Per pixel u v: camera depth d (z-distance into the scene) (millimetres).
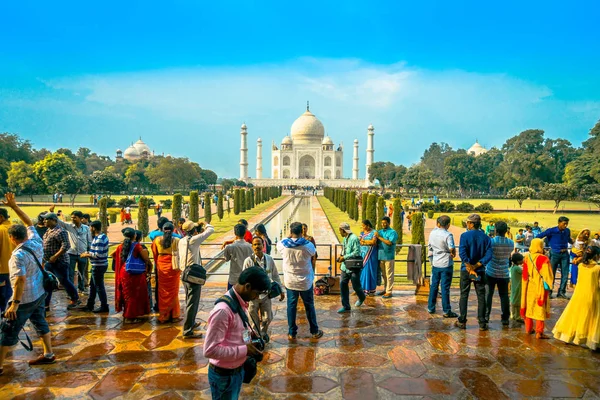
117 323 7891
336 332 7492
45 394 5305
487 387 5547
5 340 5754
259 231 8219
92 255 8398
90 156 118250
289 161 120812
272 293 4293
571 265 11109
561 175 86125
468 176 82812
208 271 15695
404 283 12031
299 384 5598
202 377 5762
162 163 78938
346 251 8648
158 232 8414
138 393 5340
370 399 5242
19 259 5742
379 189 100125
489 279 7801
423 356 6492
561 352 6676
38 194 71312
